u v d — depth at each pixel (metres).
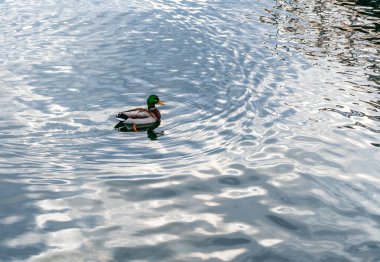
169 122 13.19
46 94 14.65
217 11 23.56
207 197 9.84
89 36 19.75
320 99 14.78
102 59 17.50
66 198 9.67
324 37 20.62
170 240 8.47
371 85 15.95
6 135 12.15
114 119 13.27
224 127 12.95
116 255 8.03
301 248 8.34
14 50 18.02
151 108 13.20
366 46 19.70
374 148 11.96
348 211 9.45
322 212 9.41
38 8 23.00
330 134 12.63
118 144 11.94
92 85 15.35
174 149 11.77
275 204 9.65
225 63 17.41
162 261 7.93
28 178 10.34
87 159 11.20
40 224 8.80
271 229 8.85
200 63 17.36
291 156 11.52
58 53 17.91
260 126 13.02
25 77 15.80
